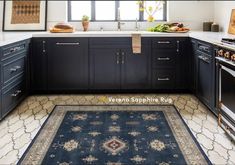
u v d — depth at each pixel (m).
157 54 5.00
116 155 2.89
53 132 3.45
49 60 4.98
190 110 4.20
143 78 5.07
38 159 2.81
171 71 5.05
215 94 3.80
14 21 5.41
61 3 5.44
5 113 3.79
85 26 5.39
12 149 3.02
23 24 5.40
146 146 3.08
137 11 5.63
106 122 3.77
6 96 3.81
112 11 5.64
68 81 5.05
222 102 3.45
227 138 3.27
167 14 5.60
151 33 4.93
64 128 3.57
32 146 3.08
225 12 5.02
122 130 3.51
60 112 4.15
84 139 3.26
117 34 4.91
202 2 5.52
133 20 5.63
